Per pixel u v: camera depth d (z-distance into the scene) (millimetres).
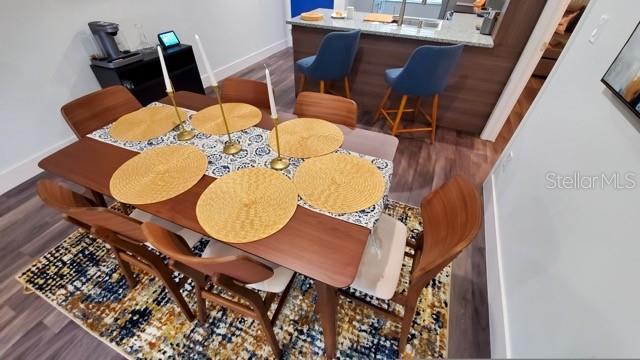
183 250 924
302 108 1528
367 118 2922
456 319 1352
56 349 1248
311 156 1171
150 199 995
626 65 853
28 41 2010
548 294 965
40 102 2160
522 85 2211
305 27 2730
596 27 1157
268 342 1183
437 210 1019
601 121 963
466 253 1653
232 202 970
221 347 1248
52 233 1742
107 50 2367
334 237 849
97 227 947
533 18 1949
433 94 2223
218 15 3611
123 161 1174
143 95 2611
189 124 1416
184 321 1330
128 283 1450
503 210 1579
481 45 2104
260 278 889
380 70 2691
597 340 724
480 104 2496
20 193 2055
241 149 1227
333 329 1071
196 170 1114
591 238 854
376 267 1062
